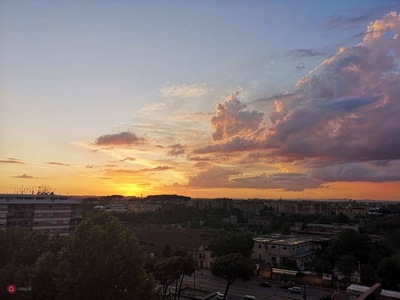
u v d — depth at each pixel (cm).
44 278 2541
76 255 2383
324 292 4844
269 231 10662
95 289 2327
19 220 6881
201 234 8600
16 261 2895
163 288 4284
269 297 4569
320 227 10350
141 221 13100
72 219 7781
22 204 6938
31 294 2581
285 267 5888
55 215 7450
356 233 6269
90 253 2408
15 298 2622
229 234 6234
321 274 5400
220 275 4100
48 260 2616
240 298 4509
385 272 5034
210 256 6794
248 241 6072
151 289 2644
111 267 2439
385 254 5975
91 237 2472
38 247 3080
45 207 7300
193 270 4153
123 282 2450
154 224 12862
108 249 2514
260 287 5188
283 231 10044
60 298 2333
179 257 4088
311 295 4669
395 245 6228
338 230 9162
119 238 2619
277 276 5678
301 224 11125
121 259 2509
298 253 6462
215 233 8806
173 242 7450
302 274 5497
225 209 19150
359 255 5878
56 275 2512
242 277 3997
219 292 4697
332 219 13050
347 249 5988
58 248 3127
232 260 4119
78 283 2319
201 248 6988
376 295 1405
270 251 6494
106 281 2380
